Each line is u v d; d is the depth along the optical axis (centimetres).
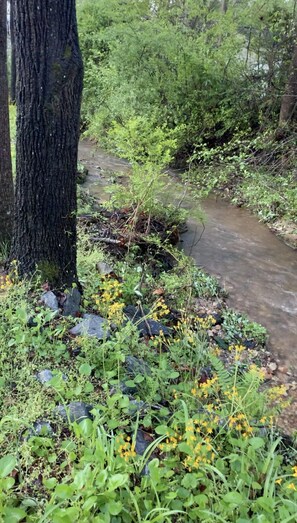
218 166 868
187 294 437
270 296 472
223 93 945
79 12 1420
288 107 838
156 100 981
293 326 421
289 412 308
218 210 742
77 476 179
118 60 1076
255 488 194
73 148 312
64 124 298
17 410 224
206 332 377
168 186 677
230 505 181
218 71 961
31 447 201
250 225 683
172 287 433
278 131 833
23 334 270
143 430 230
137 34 1029
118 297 386
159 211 578
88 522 168
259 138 837
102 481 178
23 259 334
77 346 280
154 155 604
